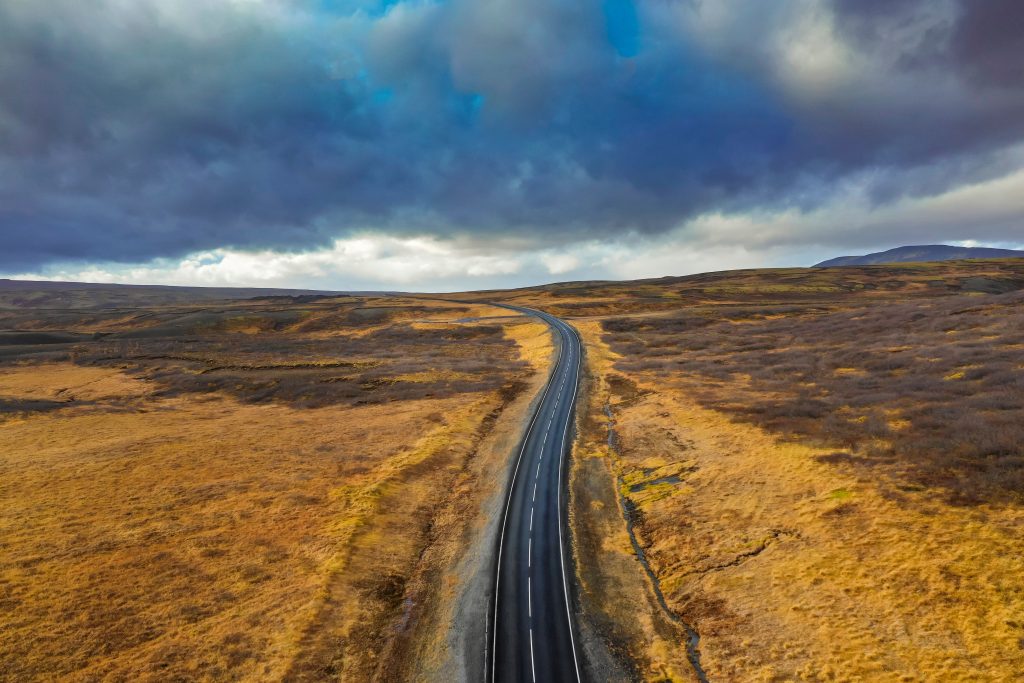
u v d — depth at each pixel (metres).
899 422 39.91
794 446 40.25
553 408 64.25
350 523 36.44
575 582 30.73
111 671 23.36
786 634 23.75
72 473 43.72
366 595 30.41
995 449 31.02
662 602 28.42
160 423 62.09
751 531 31.38
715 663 23.48
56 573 29.73
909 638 21.56
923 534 26.27
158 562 31.56
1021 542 23.78
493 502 41.38
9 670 22.95
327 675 24.53
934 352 58.91
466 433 57.56
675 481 40.66
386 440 55.00
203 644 25.38
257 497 40.47
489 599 29.69
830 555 27.27
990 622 21.02
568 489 42.53
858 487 31.91
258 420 64.06
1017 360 48.12
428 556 35.06
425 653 26.16
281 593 29.39
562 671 24.16
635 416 58.41
